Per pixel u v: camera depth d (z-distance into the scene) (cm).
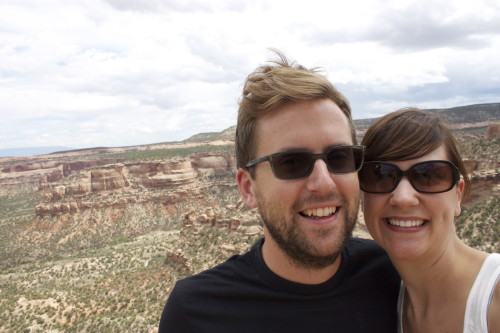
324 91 45
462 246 47
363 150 48
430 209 45
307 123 45
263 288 49
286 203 45
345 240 46
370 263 54
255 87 47
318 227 45
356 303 50
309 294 48
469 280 43
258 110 46
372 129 51
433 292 46
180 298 52
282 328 47
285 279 48
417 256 46
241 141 51
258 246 54
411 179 46
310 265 46
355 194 46
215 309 50
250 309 49
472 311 41
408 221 47
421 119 48
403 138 46
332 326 48
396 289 55
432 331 46
